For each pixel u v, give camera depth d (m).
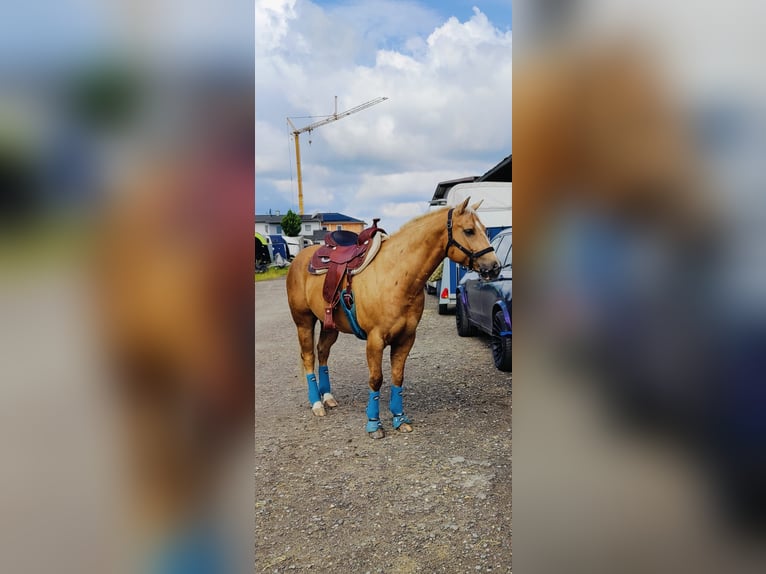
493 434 3.38
